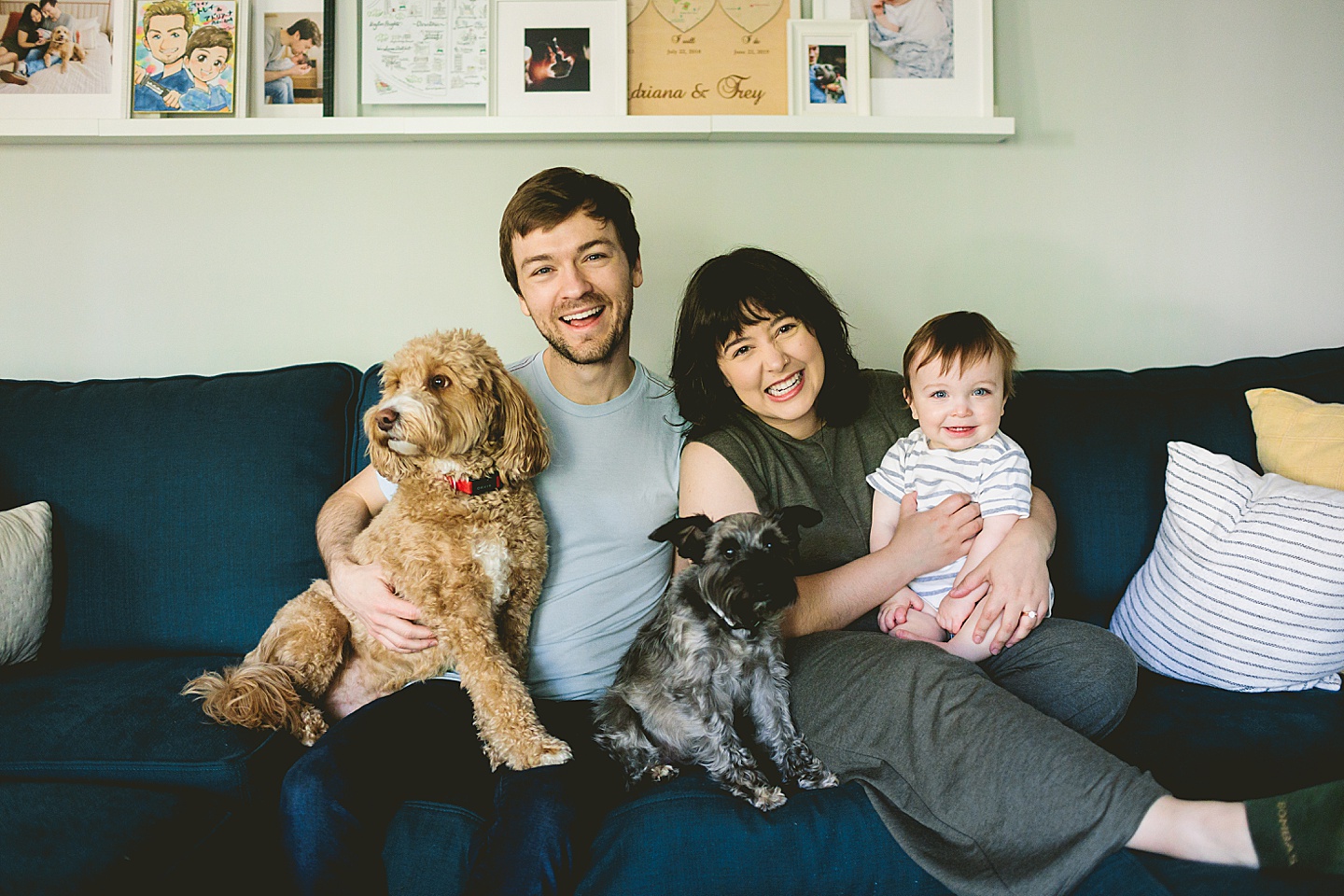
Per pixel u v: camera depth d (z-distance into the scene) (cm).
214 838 135
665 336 248
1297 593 160
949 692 133
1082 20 252
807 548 175
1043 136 252
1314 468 179
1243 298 258
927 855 124
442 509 163
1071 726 145
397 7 242
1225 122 255
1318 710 159
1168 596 174
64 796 133
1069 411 202
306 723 159
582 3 242
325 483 206
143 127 232
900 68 246
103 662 191
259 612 197
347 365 221
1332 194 257
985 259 253
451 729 154
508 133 235
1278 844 104
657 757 154
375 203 243
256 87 241
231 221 243
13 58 237
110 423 205
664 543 183
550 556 176
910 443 184
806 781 145
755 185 247
